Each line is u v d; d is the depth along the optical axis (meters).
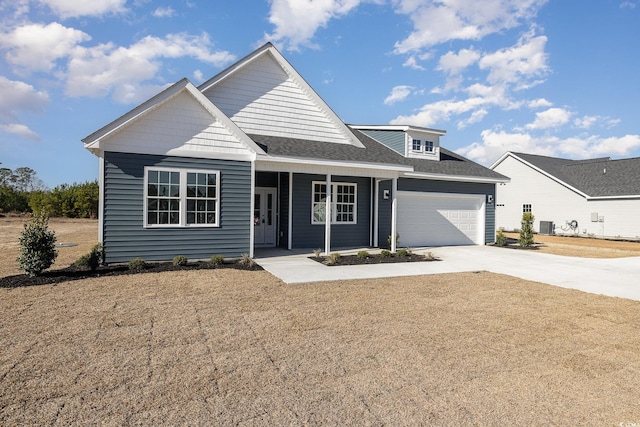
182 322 5.06
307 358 3.96
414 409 2.98
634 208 21.55
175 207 9.72
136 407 2.92
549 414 2.95
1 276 7.85
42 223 7.95
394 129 17.11
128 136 9.16
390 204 14.88
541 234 25.31
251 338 4.52
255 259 10.76
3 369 3.56
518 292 7.41
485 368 3.80
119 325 4.89
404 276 8.82
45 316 5.21
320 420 2.79
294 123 13.21
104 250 8.95
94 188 36.28
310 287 7.42
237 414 2.85
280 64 12.96
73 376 3.44
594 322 5.49
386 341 4.51
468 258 12.28
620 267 10.97
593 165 26.80
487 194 16.89
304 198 13.33
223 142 10.19
